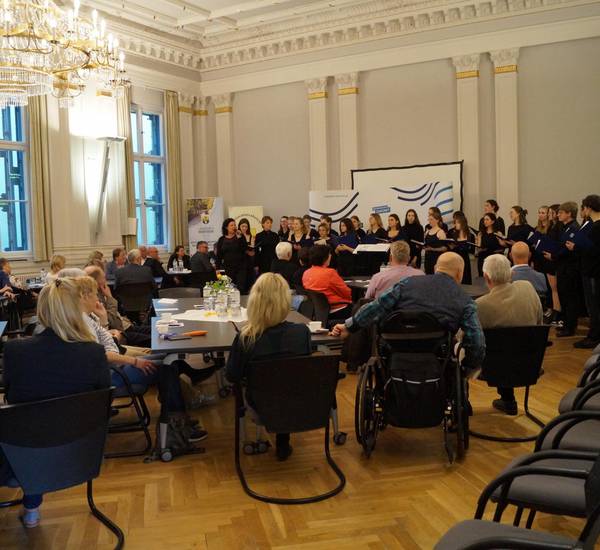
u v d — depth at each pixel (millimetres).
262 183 11914
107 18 9891
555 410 4441
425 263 8148
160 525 2850
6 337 4863
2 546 2678
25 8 5332
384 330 3451
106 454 3791
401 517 2873
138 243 11359
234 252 9453
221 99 12141
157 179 11805
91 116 9992
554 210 7871
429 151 10195
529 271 5910
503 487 1874
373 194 10500
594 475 1463
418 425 3445
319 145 11102
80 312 2658
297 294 6324
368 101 10664
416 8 9750
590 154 9070
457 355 3539
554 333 7250
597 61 8930
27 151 9344
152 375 3828
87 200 9953
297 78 11242
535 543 1405
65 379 2580
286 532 2754
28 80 6281
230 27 10914
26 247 9484
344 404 4758
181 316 4645
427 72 10125
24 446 2352
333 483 3287
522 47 9367
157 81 11344
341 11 10242
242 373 3248
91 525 2863
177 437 3766
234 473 3465
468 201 9867
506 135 9508
